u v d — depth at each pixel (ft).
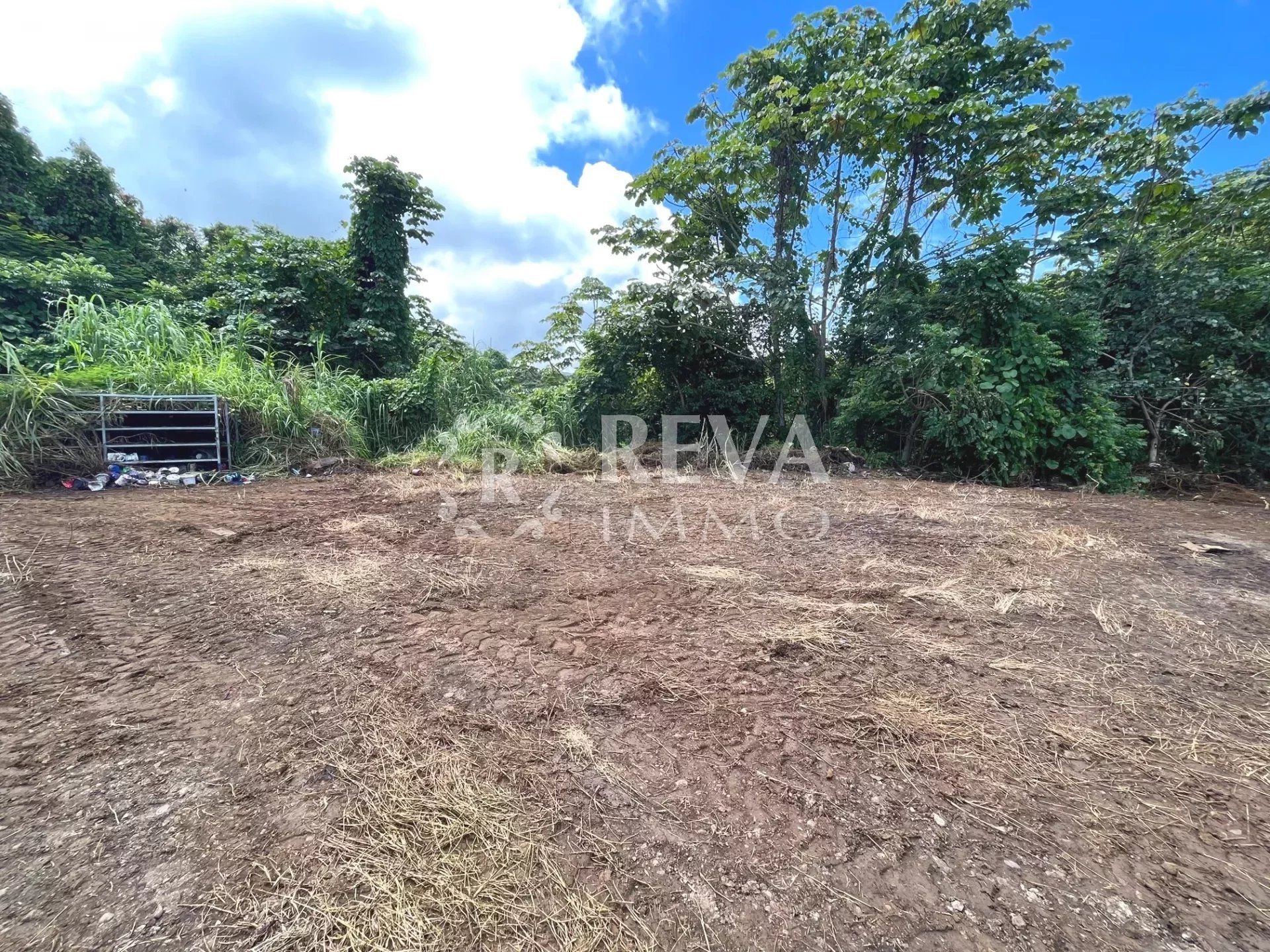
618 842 4.26
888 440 25.76
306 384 23.41
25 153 36.04
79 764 4.89
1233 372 19.83
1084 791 4.85
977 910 3.74
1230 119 21.75
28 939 3.38
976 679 6.61
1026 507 16.21
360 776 4.85
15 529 11.70
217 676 6.39
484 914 3.66
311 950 3.40
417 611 8.32
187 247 46.52
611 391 28.60
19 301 24.73
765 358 28.58
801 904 3.78
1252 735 5.59
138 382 19.27
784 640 7.51
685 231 30.07
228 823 4.32
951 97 26.37
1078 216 25.67
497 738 5.41
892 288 25.89
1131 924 3.64
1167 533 13.16
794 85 26.61
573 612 8.39
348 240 35.68
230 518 13.51
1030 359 20.71
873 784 4.91
